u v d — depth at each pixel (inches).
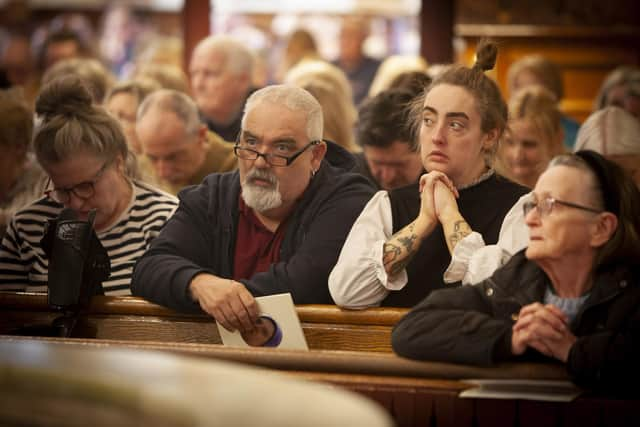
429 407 260.7
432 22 761.0
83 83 357.1
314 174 327.6
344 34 775.7
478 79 310.3
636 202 259.0
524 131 432.1
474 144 306.8
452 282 297.1
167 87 523.8
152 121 407.5
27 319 335.3
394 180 373.1
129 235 353.4
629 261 257.8
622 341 246.7
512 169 436.1
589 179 258.7
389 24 780.0
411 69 538.3
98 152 343.9
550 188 260.4
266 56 792.3
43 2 877.2
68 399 163.9
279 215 326.3
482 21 759.1
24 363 171.5
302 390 164.1
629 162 390.0
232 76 512.4
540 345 251.1
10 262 355.9
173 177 412.8
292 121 316.2
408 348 267.0
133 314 322.7
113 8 869.2
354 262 300.4
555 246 257.4
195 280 307.7
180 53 808.9
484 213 308.2
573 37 754.8
